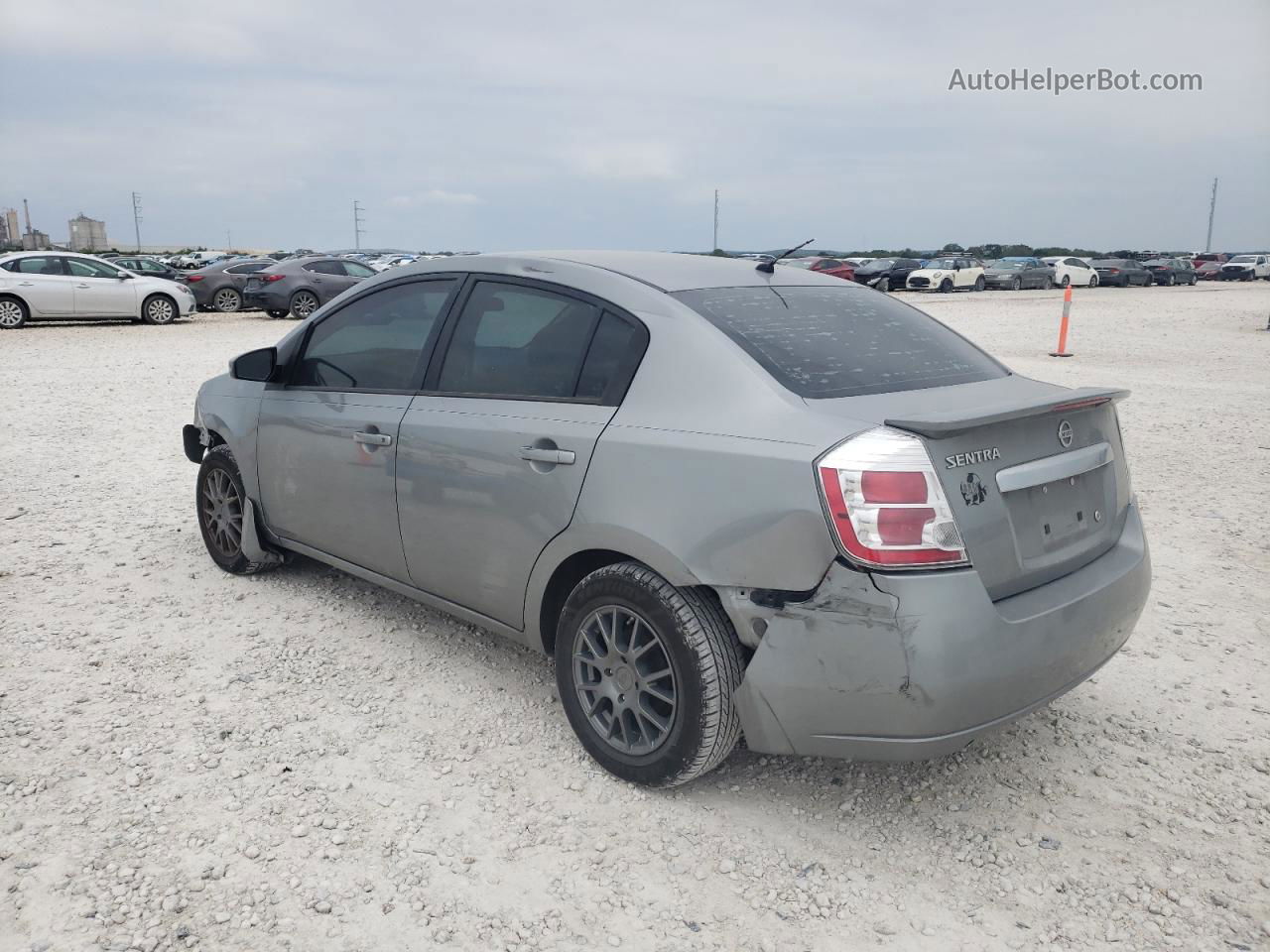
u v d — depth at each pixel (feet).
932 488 8.31
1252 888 8.87
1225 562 17.62
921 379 10.20
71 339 56.95
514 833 9.45
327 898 8.42
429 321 12.50
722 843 9.41
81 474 23.20
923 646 8.20
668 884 8.80
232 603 15.08
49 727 11.13
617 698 10.23
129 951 7.70
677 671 9.45
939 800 10.23
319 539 14.10
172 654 13.17
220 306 82.12
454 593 12.09
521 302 11.54
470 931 8.11
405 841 9.25
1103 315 80.84
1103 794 10.36
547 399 10.81
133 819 9.42
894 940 8.16
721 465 9.02
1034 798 10.28
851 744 8.74
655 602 9.50
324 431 13.41
